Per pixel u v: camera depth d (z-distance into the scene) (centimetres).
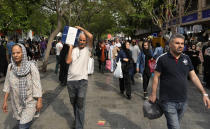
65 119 474
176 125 295
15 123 455
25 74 308
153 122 461
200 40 1742
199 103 603
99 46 1237
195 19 2086
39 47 1962
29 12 1474
